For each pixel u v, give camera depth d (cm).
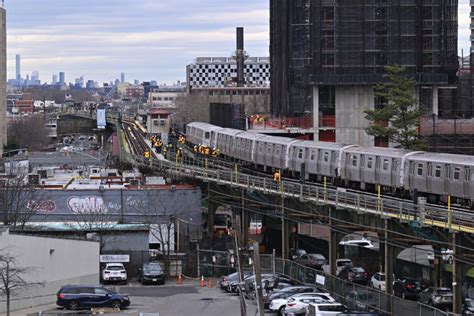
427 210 9119
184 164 15838
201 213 14000
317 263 11731
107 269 10981
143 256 11675
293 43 19875
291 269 10194
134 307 9056
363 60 18812
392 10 18800
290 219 11900
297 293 8819
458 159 10100
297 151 13938
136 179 14612
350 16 18775
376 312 7969
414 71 18875
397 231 9581
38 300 9075
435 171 10406
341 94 19100
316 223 11194
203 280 10944
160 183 14425
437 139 16500
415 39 18862
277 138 15075
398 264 11138
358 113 19100
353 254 12525
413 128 16788
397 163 11194
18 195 12469
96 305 8800
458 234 8450
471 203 9788
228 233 14038
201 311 8862
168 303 9375
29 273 8869
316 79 18750
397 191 11288
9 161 19862
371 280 10662
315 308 7781
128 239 11681
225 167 15762
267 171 15138
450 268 10788
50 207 12950
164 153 17988
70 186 13600
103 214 12556
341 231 10612
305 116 19438
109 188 13162
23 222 11738
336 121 19112
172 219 12719
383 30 18838
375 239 12094
